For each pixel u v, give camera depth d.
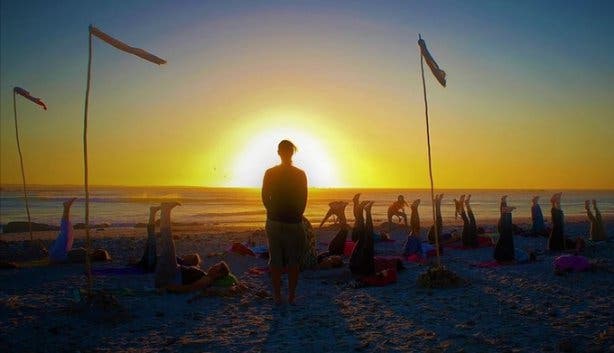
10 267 12.74
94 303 7.88
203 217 41.78
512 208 12.81
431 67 9.98
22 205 61.16
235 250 15.30
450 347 6.18
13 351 6.15
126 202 70.94
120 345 6.48
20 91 12.91
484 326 7.06
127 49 8.34
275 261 8.45
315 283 10.65
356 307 8.36
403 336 6.68
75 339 6.68
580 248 14.54
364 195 131.88
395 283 10.46
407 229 25.03
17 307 8.12
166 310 8.20
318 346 6.32
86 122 8.28
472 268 12.22
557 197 14.80
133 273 11.84
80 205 61.22
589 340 6.32
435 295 9.16
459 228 26.33
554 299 8.66
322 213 47.28
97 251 14.14
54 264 13.48
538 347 6.09
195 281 9.70
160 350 6.27
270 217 8.44
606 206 62.69
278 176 8.35
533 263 12.71
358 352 6.09
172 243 9.73
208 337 6.77
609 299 8.59
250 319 7.65
